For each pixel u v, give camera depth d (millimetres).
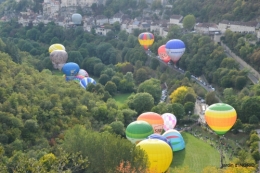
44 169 177875
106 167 199625
